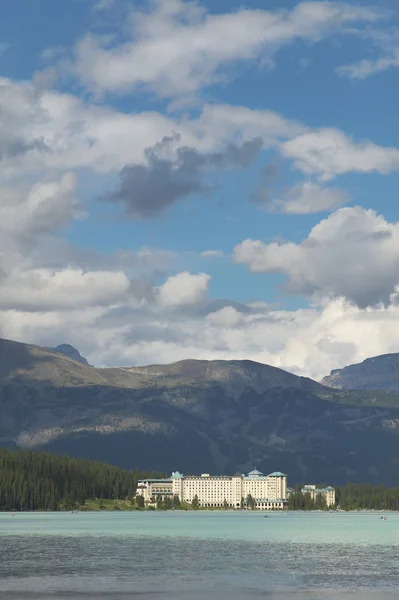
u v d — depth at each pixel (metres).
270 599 174.00
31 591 184.12
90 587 190.12
